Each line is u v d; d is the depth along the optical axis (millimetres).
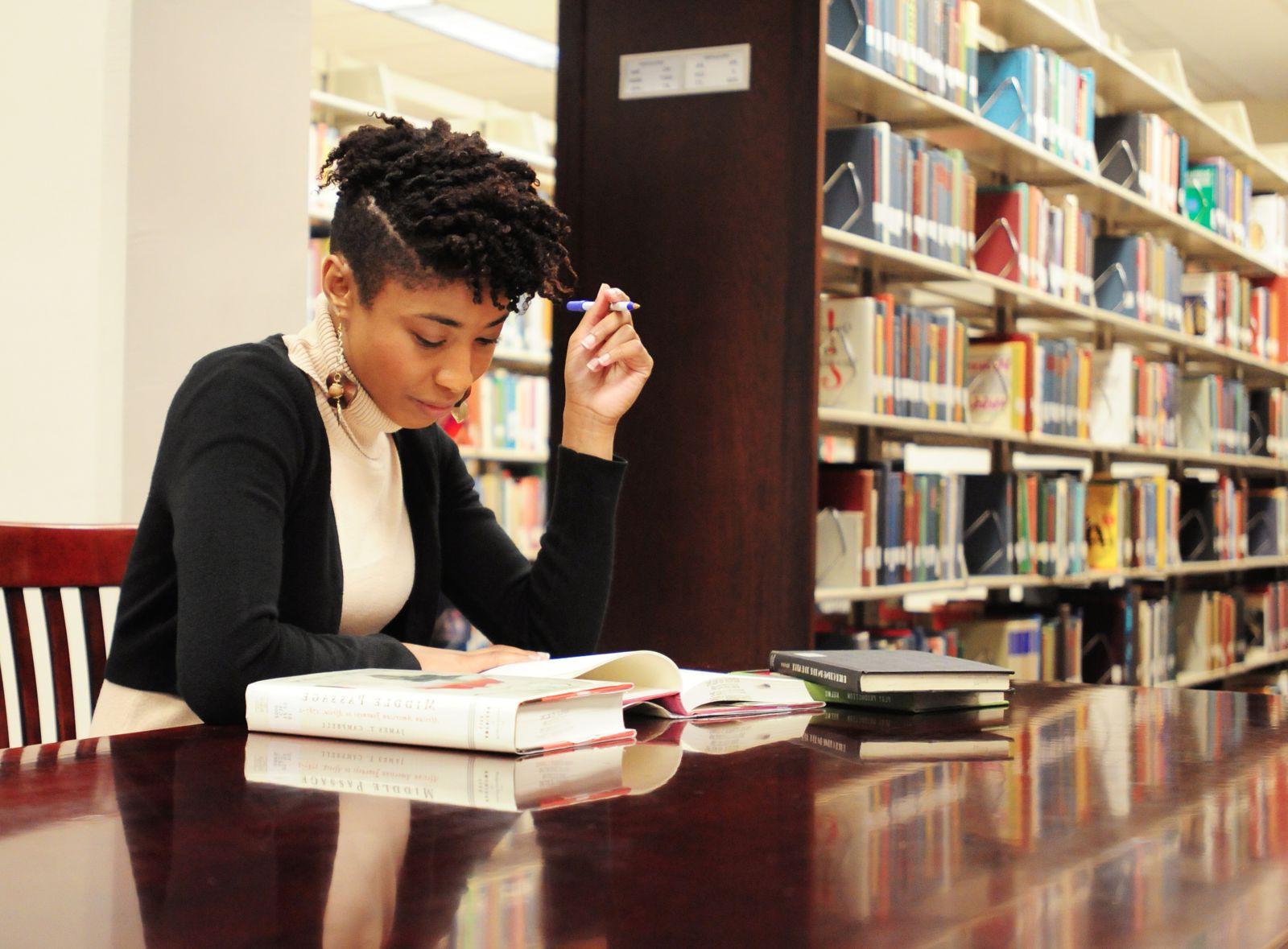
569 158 2826
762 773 824
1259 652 5035
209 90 2424
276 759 857
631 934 490
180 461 1197
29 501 2365
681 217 2730
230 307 2457
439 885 557
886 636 3162
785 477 2633
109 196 2320
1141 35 5629
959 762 875
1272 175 5109
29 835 647
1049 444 3807
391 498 1391
